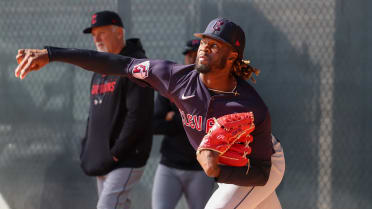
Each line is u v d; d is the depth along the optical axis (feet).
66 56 28.50
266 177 27.37
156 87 28.86
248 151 25.90
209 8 51.01
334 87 50.60
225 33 25.54
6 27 54.44
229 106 26.14
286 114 51.08
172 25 51.75
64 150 53.98
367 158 50.72
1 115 54.90
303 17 50.52
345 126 50.72
